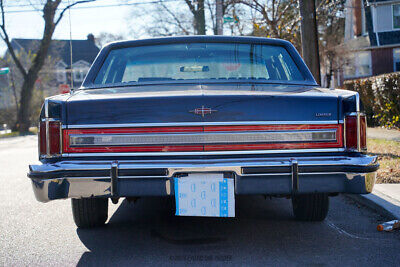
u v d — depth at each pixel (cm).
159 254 352
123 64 419
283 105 321
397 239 388
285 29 1331
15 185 714
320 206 420
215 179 316
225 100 318
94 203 405
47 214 501
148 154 317
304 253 352
